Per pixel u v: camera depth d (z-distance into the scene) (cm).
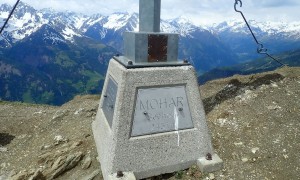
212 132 170
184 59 144
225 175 134
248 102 199
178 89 140
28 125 214
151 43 138
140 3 150
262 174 134
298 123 172
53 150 167
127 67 132
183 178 133
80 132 186
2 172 155
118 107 130
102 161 137
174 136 136
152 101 135
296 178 130
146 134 133
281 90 213
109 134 136
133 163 128
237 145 156
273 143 155
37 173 140
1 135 198
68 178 142
